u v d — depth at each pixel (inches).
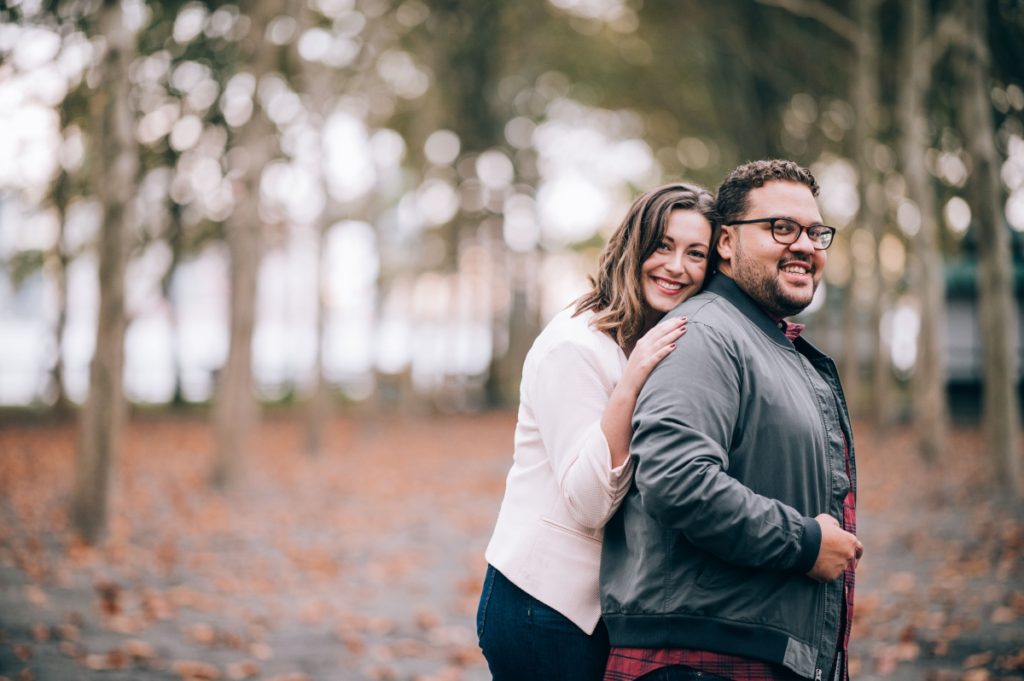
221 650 210.1
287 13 521.0
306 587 283.7
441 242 1125.7
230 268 495.5
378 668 200.7
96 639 211.6
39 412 941.2
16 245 737.6
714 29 754.8
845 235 855.1
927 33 536.4
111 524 331.9
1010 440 435.2
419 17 778.2
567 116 1031.0
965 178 572.4
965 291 943.7
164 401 1230.3
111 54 336.5
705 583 79.7
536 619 90.0
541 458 93.0
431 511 443.2
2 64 358.3
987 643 209.9
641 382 84.3
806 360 90.3
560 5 869.8
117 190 336.8
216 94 495.2
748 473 81.2
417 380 1142.3
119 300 332.2
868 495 471.8
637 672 81.4
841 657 84.1
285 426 962.7
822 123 784.3
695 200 94.2
